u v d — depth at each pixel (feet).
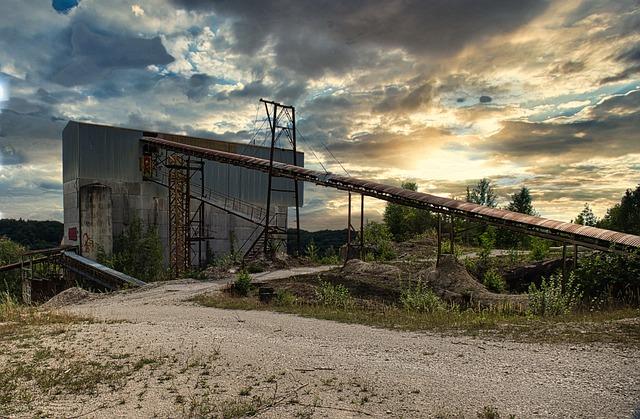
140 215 159.43
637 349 29.12
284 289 72.59
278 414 20.86
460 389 23.53
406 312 53.31
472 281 72.84
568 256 80.18
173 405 22.65
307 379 25.76
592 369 25.85
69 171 153.48
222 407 22.02
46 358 32.30
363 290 73.56
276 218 193.88
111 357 31.96
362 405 21.65
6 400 24.06
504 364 27.84
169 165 148.15
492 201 249.34
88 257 143.54
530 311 49.85
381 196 100.78
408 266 93.81
